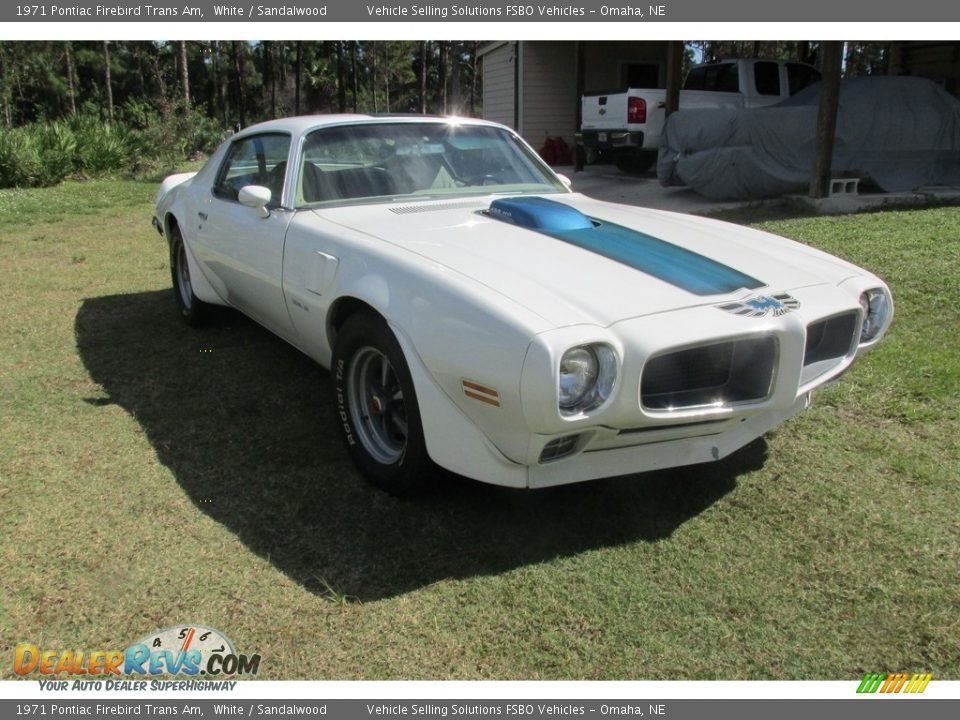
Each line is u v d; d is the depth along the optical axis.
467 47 51.12
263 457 3.47
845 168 10.16
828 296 2.99
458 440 2.72
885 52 18.47
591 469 2.74
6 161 15.66
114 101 59.09
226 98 56.62
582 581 2.61
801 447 3.52
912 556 2.71
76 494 3.13
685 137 10.72
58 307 5.89
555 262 2.92
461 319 2.60
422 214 3.61
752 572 2.65
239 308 4.70
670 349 2.46
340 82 53.59
